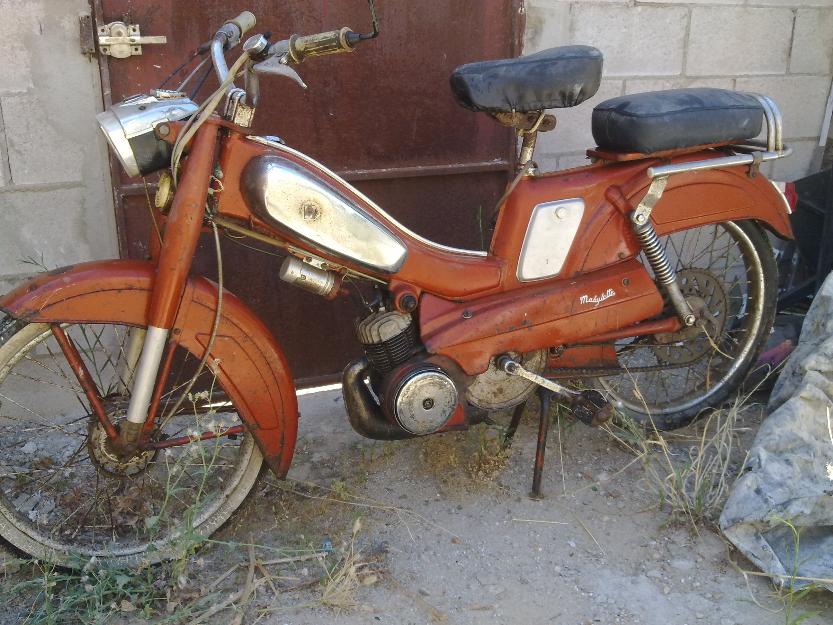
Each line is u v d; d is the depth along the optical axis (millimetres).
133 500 2701
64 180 3068
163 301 2248
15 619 2301
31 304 2203
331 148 3295
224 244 3250
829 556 2432
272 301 3369
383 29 3213
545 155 3662
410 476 2959
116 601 2361
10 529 2377
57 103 2982
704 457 3029
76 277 2244
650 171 2623
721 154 2756
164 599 2367
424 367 2504
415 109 3342
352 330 3508
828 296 3008
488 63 2510
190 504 2699
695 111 2598
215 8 3018
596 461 3043
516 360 2682
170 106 2244
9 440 3139
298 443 3164
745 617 2334
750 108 2666
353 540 2533
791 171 4102
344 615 2334
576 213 2631
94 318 2258
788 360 3072
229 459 2893
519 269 2623
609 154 2686
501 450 3012
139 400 2299
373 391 2689
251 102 2295
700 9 3688
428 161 3424
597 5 3527
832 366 2840
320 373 3525
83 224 3135
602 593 2430
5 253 3086
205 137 2199
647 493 2863
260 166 2264
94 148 3062
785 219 2889
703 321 2914
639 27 3623
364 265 2438
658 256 2721
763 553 2457
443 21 3273
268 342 2441
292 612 2342
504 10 3336
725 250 3916
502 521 2734
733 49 3803
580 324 2676
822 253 3707
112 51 2926
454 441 3090
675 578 2486
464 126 3424
